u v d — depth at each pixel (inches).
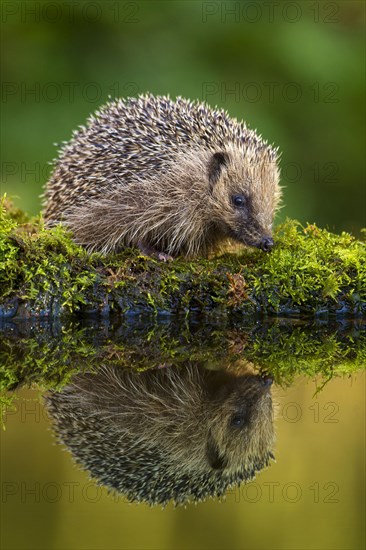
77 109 885.2
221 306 493.0
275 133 903.7
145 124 519.2
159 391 386.0
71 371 408.5
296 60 914.1
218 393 385.7
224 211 513.0
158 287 491.2
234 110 898.1
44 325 480.1
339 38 944.9
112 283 485.1
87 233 511.5
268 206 514.9
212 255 548.4
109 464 323.0
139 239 515.8
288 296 495.2
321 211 954.7
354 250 505.7
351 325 501.7
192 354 443.5
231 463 327.9
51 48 900.6
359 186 981.2
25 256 476.4
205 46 917.8
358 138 952.3
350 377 410.6
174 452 330.6
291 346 464.4
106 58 904.9
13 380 395.5
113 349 450.9
